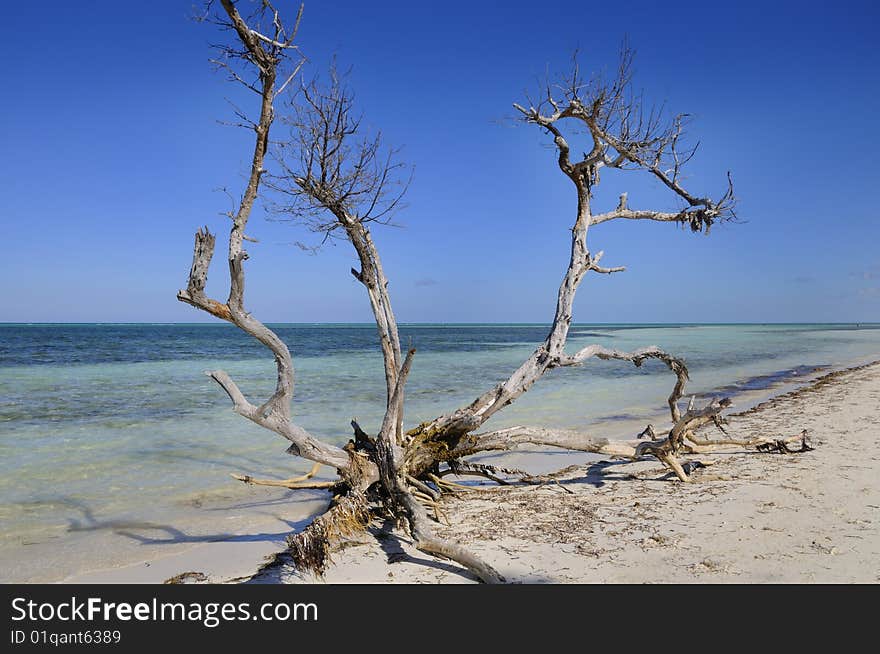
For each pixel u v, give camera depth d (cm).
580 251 854
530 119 841
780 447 929
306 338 7362
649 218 917
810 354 3766
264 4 510
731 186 908
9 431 1139
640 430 1198
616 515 654
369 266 746
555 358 804
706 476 810
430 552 547
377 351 4191
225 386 614
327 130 662
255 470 914
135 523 672
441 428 764
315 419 1290
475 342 6184
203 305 538
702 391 1858
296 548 509
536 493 771
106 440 1083
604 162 873
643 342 5638
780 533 566
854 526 577
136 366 2620
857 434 1045
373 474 664
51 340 5225
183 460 958
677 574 491
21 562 559
